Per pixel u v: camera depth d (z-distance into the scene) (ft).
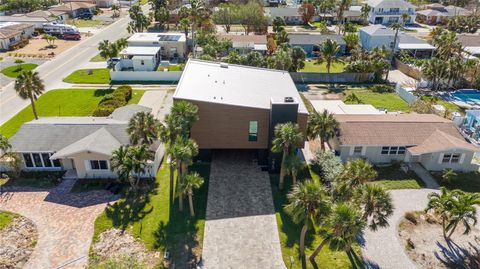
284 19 387.14
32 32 314.35
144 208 113.09
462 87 219.41
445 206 97.71
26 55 261.44
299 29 361.92
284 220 110.32
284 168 117.80
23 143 128.67
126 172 111.24
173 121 112.37
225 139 134.00
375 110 172.45
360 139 137.69
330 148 148.97
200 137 133.08
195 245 100.12
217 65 169.99
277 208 115.34
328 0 403.95
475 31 354.33
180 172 113.29
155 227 105.70
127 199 116.98
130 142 128.57
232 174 132.36
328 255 97.50
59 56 263.70
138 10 325.21
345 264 94.68
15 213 109.91
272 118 126.11
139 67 238.07
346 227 78.79
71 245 98.78
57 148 127.54
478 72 214.48
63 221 107.14
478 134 160.15
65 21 368.48
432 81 218.38
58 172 130.00
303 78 229.66
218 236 103.50
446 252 99.25
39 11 346.13
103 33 330.34
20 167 128.06
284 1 474.90
